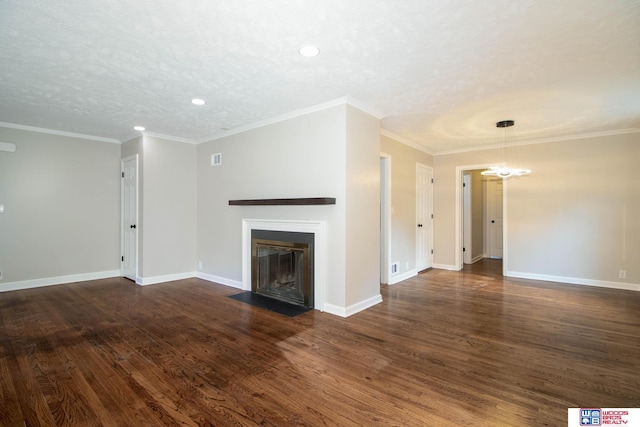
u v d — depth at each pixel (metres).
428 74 2.79
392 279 5.02
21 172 4.55
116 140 5.41
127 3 1.82
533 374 2.24
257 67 2.66
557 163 5.07
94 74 2.80
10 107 3.70
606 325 3.18
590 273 4.84
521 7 1.85
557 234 5.09
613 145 4.66
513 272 5.48
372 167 3.85
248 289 4.51
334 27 2.08
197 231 5.45
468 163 5.95
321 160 3.61
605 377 2.20
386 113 3.88
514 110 3.75
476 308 3.74
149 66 2.65
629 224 4.56
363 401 1.93
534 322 3.27
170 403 1.91
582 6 1.84
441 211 6.25
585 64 2.58
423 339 2.84
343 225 3.43
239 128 4.58
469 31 2.12
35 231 4.67
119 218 5.46
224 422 1.74
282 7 1.87
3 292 4.40
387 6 1.85
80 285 4.82
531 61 2.54
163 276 5.05
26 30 2.11
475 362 2.42
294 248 3.89
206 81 2.95
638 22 1.99
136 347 2.68
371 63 2.58
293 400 1.94
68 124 4.43
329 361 2.43
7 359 2.46
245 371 2.29
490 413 1.81
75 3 1.82
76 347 2.68
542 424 1.72
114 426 1.71
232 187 4.77
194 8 1.88
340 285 3.46
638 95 3.26
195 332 3.01
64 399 1.95
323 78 2.88
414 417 1.78
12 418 1.78
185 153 5.33
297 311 3.62
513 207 5.46
